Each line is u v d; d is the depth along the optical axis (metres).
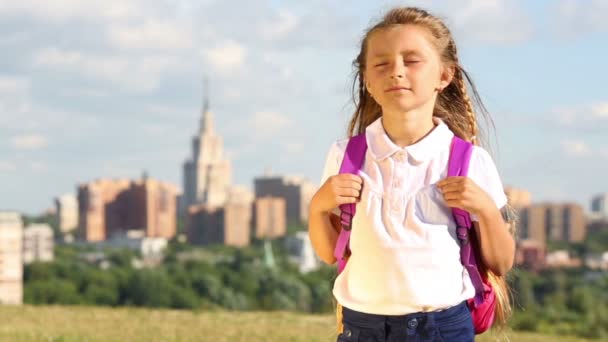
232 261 157.75
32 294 112.94
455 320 3.71
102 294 116.00
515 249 3.80
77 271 124.56
